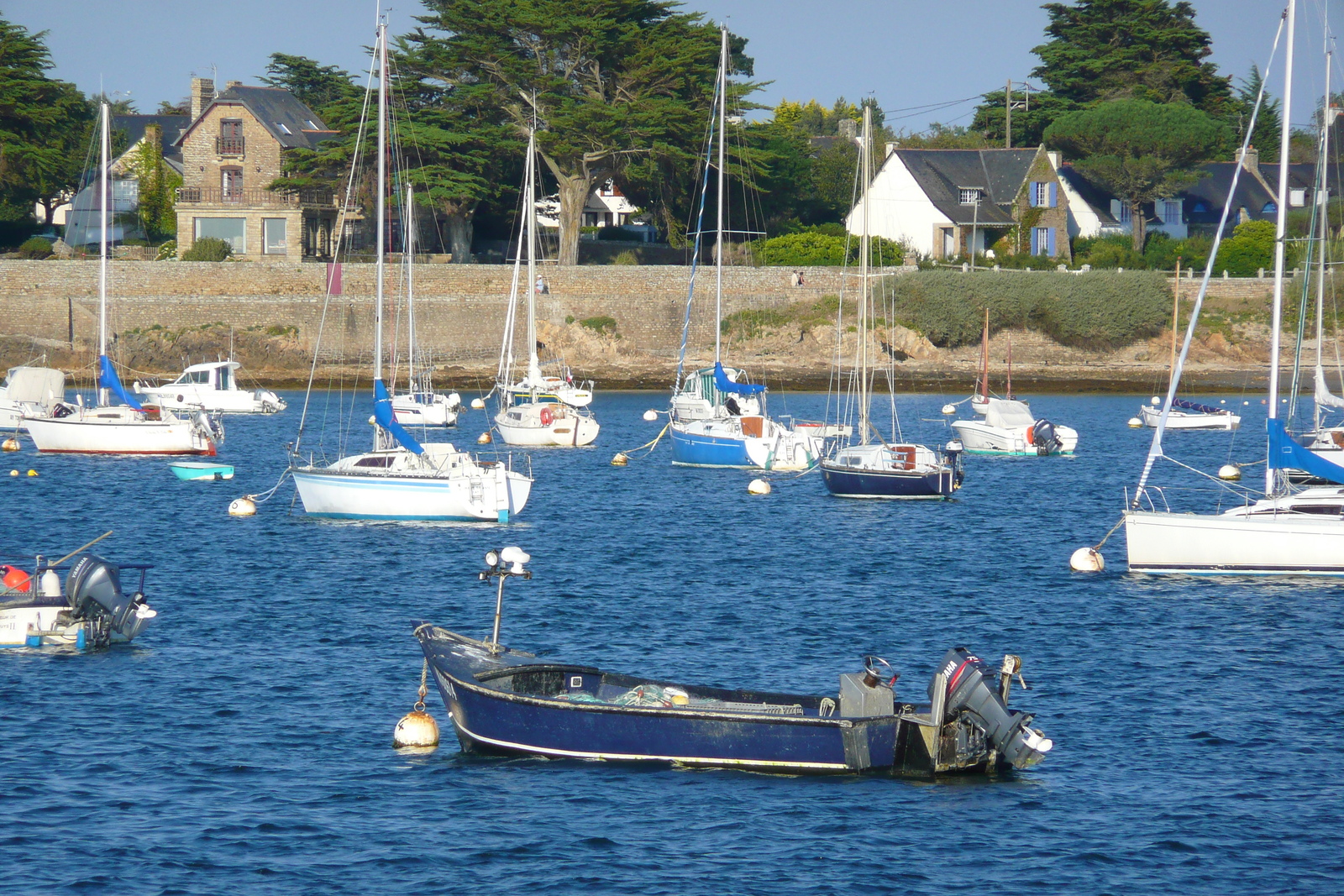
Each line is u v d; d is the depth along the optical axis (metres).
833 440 188.88
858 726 57.88
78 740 62.41
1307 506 102.06
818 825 53.78
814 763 58.59
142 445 176.12
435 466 128.00
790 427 187.38
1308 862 51.19
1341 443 154.75
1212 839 53.06
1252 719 67.06
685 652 79.31
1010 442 190.00
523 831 53.16
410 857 50.91
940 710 57.94
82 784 57.22
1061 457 188.50
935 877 49.75
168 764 59.62
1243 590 96.44
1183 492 152.62
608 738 59.69
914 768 58.97
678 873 49.75
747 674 74.62
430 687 71.69
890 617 88.75
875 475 146.25
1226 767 60.53
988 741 58.50
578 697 62.59
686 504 141.62
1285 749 62.75
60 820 53.69
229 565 104.19
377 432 132.00
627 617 88.25
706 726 58.59
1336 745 63.31
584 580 100.06
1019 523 129.75
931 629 85.44
